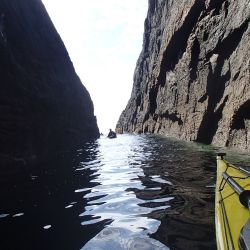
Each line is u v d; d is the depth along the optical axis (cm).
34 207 700
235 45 1684
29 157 1387
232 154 1290
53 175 1080
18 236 538
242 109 1480
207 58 1967
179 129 2619
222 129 1723
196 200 664
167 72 3048
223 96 1755
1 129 1192
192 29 2305
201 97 1980
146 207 647
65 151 1992
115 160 1438
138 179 941
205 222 532
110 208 661
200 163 1128
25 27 1925
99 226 559
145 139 2823
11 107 1279
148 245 465
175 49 2784
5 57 1302
